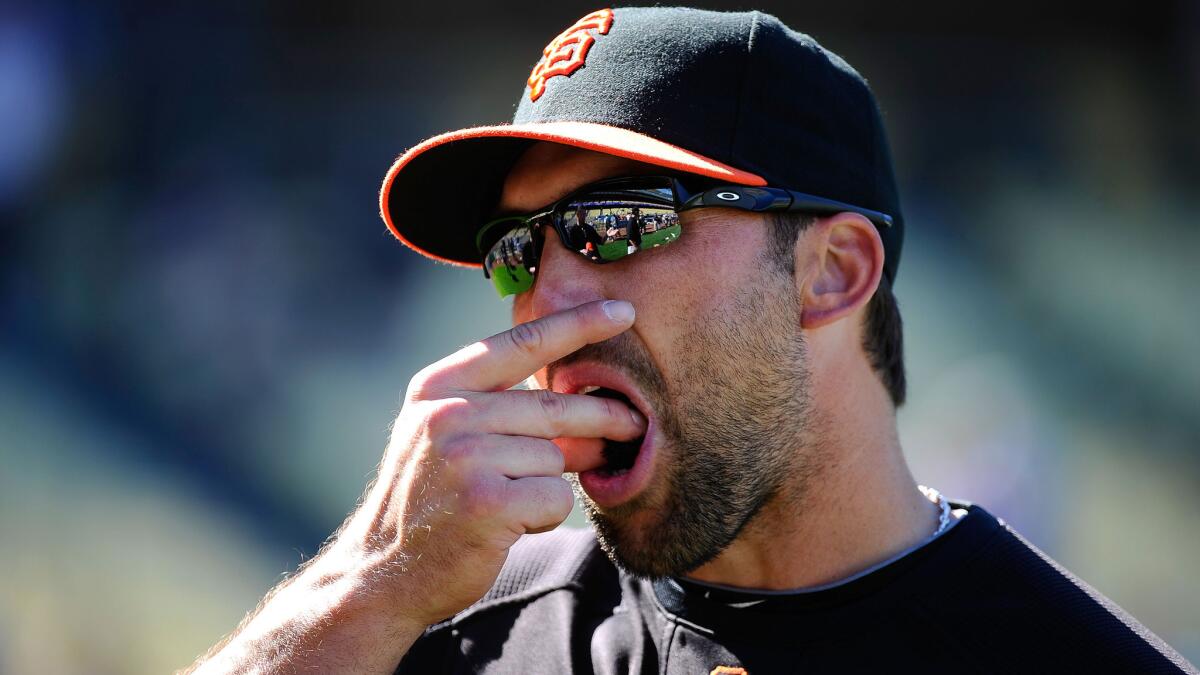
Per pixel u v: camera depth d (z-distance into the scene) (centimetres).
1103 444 4256
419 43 5944
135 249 5206
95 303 4975
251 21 5844
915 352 4850
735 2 5178
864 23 6053
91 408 4381
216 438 4259
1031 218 5578
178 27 5794
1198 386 4588
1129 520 3734
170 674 3000
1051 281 5250
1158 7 6059
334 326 4878
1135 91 6006
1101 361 4797
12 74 5550
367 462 4119
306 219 5294
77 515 3662
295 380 4616
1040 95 5988
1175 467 4094
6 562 3381
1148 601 3200
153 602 3275
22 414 4266
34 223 5331
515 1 5912
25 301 5003
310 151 5647
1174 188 5731
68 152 5516
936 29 6075
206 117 5694
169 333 4881
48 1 5666
